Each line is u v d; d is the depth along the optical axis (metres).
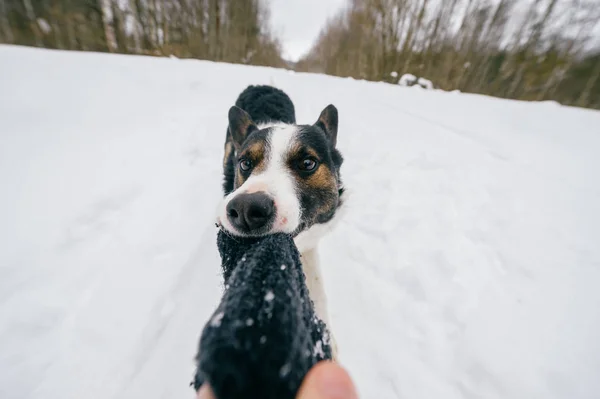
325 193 0.24
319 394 0.06
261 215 0.16
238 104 0.52
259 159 0.23
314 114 0.79
